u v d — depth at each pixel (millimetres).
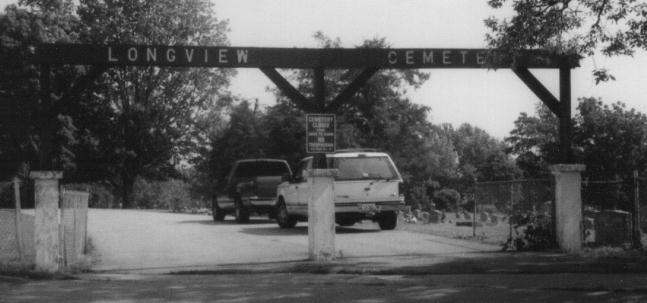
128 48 13414
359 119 58719
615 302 9492
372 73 14141
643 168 47656
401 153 60844
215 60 13719
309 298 10016
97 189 77688
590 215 19344
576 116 49375
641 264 12773
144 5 63406
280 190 23266
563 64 15039
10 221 24359
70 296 10398
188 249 16734
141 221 28109
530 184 16469
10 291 10891
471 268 12516
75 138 59188
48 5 60531
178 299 10062
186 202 69750
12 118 52656
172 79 65500
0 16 54469
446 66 14398
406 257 14484
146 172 66938
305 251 15969
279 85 13867
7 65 53250
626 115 47875
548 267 12539
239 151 50406
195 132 67188
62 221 13484
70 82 49375
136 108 62906
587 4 15500
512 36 14680
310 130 13734
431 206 60625
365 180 20375
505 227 22562
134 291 10789
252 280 11820
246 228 23391
